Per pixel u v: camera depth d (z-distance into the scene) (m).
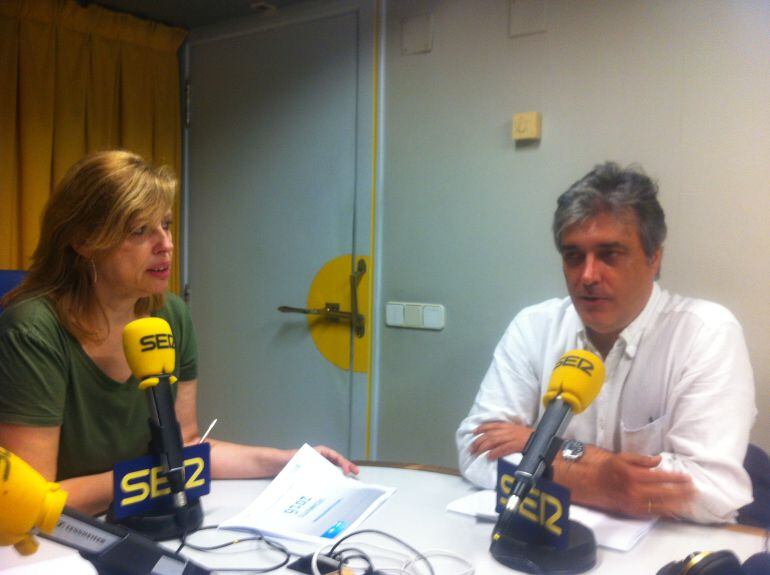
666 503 1.07
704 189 1.87
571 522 1.00
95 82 2.63
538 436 0.92
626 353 1.38
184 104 2.97
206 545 1.00
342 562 0.92
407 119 2.39
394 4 2.39
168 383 1.00
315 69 2.58
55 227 1.17
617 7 1.97
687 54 1.87
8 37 2.38
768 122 1.77
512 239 2.19
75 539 0.80
